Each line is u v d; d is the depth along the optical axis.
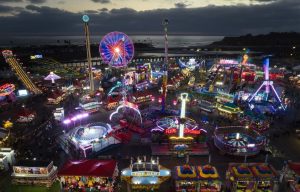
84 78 127.88
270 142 62.00
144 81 113.19
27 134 64.12
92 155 54.84
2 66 174.88
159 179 41.72
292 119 76.62
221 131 61.94
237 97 87.50
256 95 85.94
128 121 70.00
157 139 61.12
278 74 122.88
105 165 44.25
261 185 42.56
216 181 41.22
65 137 62.19
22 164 44.00
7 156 50.91
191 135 59.59
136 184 41.34
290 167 45.28
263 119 71.12
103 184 43.50
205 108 82.75
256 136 60.22
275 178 42.59
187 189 41.56
